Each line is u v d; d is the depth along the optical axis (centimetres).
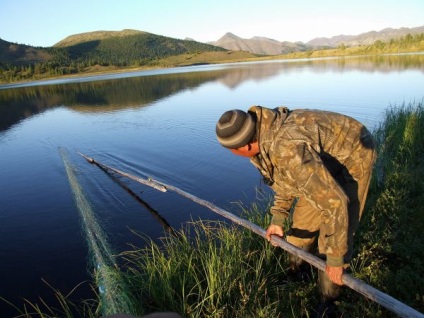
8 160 1045
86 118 1688
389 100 1381
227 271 377
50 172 904
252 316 328
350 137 261
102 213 634
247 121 235
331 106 1357
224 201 647
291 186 246
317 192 225
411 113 901
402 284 342
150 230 562
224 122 239
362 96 1512
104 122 1531
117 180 800
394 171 608
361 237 432
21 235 588
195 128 1238
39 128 1538
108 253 478
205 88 2475
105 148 1091
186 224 571
